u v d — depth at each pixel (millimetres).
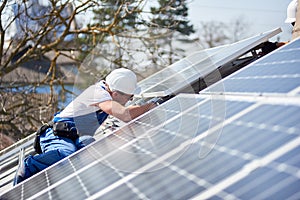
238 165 1724
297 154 1540
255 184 1487
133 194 1853
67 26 12758
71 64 13617
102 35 11594
